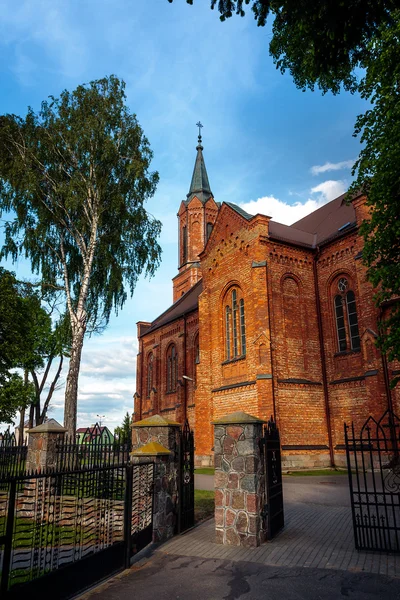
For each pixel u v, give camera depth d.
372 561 6.99
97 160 23.38
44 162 23.41
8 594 4.57
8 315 29.03
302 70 18.59
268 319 21.62
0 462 13.24
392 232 13.51
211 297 26.42
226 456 8.60
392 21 6.12
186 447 10.04
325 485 15.19
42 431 12.51
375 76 14.25
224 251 25.53
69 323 24.03
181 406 32.97
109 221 24.14
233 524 8.28
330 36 6.07
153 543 8.41
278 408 20.86
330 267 23.03
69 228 23.94
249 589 6.00
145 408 39.88
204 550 7.92
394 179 13.22
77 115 23.00
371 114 14.91
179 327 35.53
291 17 6.46
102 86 24.41
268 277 22.39
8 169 22.56
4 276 29.62
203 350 26.17
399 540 8.09
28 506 10.27
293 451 20.53
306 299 23.30
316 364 22.62
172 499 9.11
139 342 42.34
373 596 5.66
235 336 24.41
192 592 5.94
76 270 24.58
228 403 23.42
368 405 19.22
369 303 19.81
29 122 23.20
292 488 14.62
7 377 31.50
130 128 24.22
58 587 5.40
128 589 6.08
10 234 22.84
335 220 25.56
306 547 7.88
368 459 19.06
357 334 21.39
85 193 22.67
